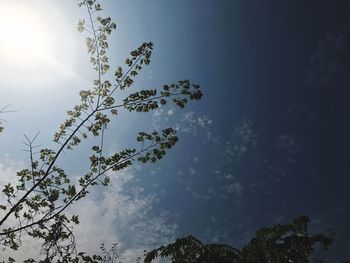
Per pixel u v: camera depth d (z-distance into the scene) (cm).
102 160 977
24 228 834
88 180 967
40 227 838
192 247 1186
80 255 820
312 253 1086
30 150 913
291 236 1123
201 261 1159
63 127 990
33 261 807
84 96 1004
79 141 986
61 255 801
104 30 1011
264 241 1130
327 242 1100
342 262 1090
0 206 898
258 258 1114
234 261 1139
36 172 920
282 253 1075
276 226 1148
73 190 920
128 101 995
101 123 996
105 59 1015
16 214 872
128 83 1024
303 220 1134
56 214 848
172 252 1190
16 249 843
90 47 1012
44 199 903
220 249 1164
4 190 889
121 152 988
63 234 823
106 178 988
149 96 991
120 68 1020
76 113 1005
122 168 993
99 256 848
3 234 822
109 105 995
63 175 930
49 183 920
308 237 1103
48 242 800
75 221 873
